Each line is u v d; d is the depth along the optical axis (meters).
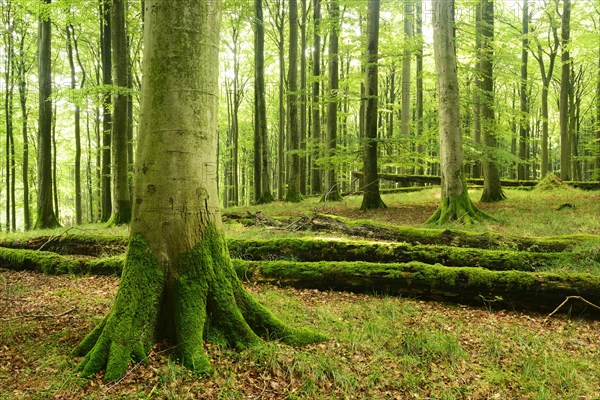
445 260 6.27
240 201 39.66
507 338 4.39
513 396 3.36
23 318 4.62
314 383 3.34
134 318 3.60
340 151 14.06
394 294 5.72
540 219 10.08
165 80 3.78
